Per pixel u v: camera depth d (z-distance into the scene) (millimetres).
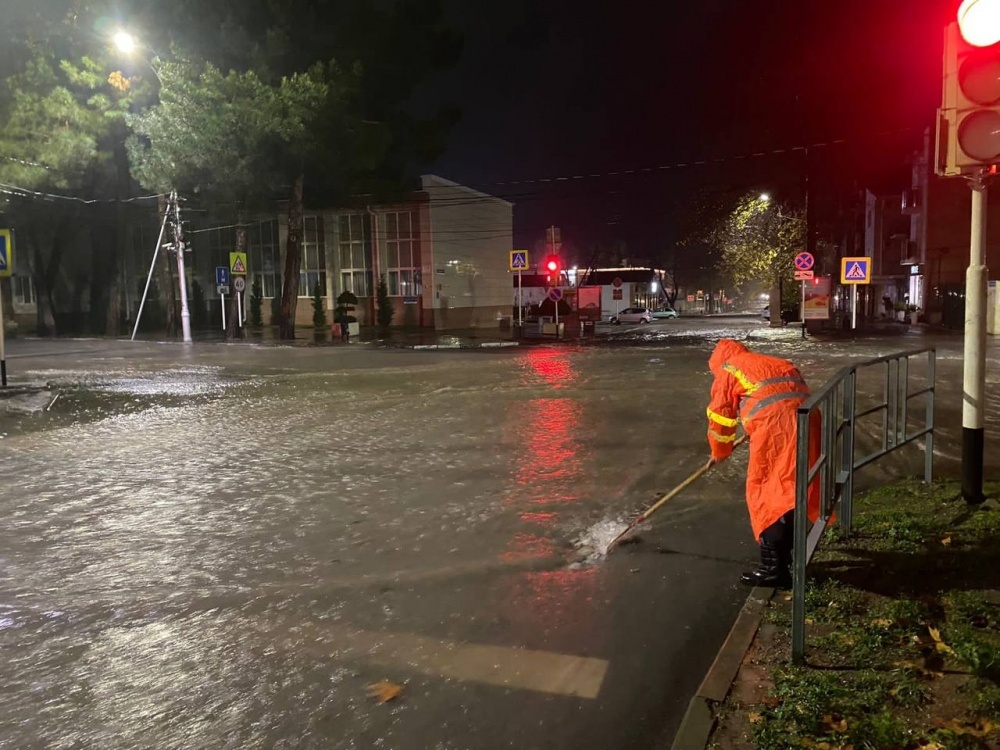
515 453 8688
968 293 5672
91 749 3055
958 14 5043
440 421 11023
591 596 4535
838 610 3928
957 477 6852
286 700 3396
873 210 52406
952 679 3182
